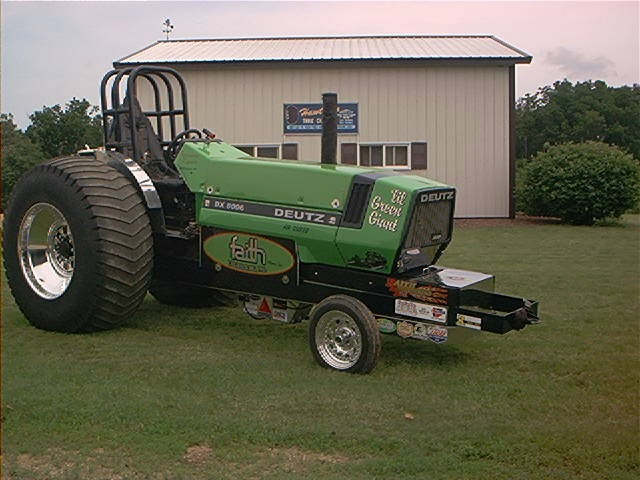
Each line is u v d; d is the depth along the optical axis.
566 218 19.58
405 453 4.38
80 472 4.10
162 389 5.36
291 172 6.35
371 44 22.28
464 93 19.95
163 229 7.05
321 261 6.27
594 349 6.68
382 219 5.91
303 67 19.86
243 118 20.09
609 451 4.46
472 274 6.27
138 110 7.41
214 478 4.05
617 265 11.78
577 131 47.25
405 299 5.88
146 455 4.30
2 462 4.21
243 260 6.62
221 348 6.54
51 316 6.91
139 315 7.83
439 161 20.12
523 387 5.59
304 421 4.80
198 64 19.64
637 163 19.39
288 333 7.15
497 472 4.18
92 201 6.67
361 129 20.06
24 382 5.46
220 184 6.70
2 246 7.23
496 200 20.28
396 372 5.91
